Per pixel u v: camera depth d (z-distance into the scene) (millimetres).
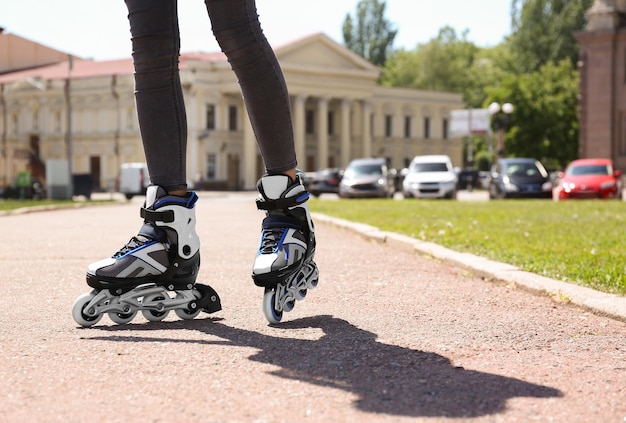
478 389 3092
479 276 7035
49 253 9273
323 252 9602
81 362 3455
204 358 3543
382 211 20172
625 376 3350
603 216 16453
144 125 4285
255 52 4160
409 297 5641
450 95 91000
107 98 73000
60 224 16578
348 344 3893
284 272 4262
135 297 4270
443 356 3682
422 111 89125
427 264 8125
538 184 31641
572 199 29141
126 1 4246
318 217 17359
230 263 8047
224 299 5398
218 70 71688
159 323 4379
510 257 8078
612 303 4902
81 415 2725
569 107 74438
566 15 80000
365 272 7309
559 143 74562
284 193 4309
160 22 4195
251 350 3717
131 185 52062
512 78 74812
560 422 2697
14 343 3830
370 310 5012
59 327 4254
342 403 2881
